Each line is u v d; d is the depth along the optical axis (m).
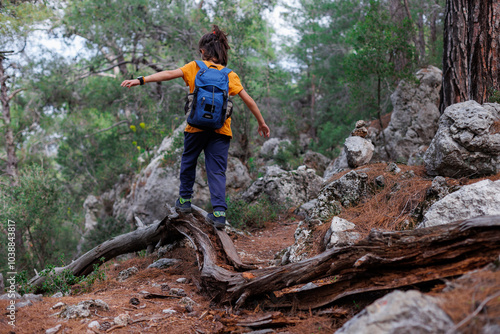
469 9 5.55
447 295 1.90
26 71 16.86
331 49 21.70
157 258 5.07
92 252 5.27
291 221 7.58
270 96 23.27
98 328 2.58
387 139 10.62
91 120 22.73
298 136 21.06
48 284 4.25
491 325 1.58
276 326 2.59
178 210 4.22
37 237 11.22
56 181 12.07
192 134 3.76
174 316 2.89
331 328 2.43
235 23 13.62
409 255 2.38
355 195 4.54
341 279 2.66
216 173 3.82
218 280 3.21
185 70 3.55
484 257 2.21
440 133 4.20
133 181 14.53
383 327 1.75
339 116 20.39
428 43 15.62
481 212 3.12
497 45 5.30
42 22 12.09
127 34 17.52
